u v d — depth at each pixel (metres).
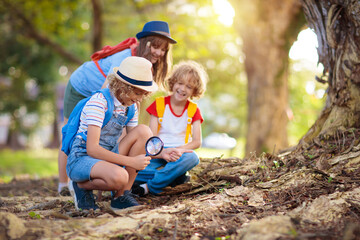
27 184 5.18
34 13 12.69
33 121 22.56
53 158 15.84
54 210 2.93
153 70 3.46
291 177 2.93
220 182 3.13
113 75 2.69
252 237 1.94
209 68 11.83
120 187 2.56
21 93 19.62
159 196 3.15
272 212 2.47
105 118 2.68
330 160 3.03
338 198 2.50
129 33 10.76
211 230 2.24
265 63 7.71
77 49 13.83
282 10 7.33
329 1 3.40
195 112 3.37
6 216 2.12
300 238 1.93
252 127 8.01
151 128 3.34
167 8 10.49
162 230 2.23
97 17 10.91
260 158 3.53
